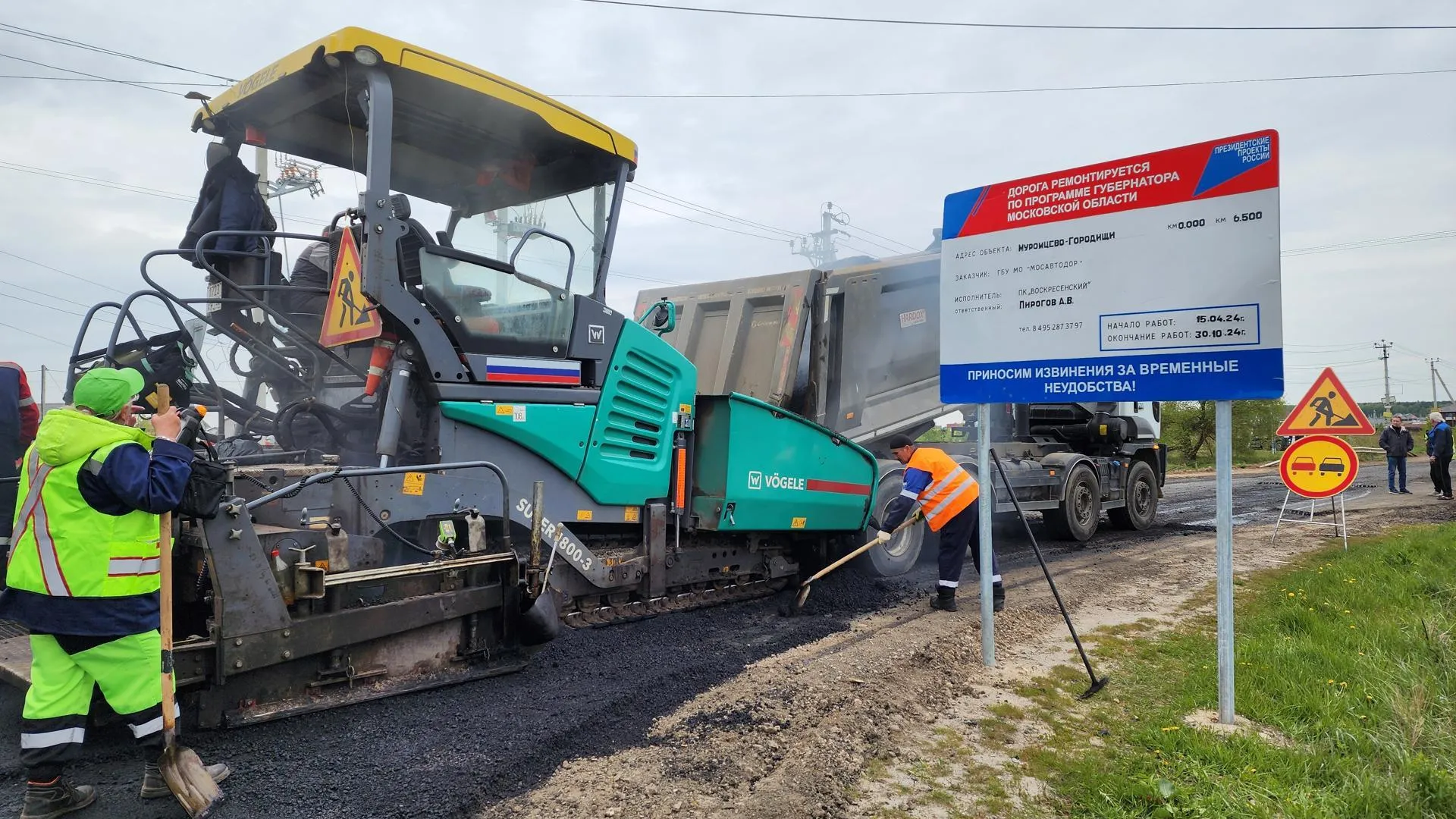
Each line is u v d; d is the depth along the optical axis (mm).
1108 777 3355
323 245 5711
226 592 3391
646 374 5770
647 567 5801
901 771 3529
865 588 7156
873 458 7484
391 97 4340
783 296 7590
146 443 3016
